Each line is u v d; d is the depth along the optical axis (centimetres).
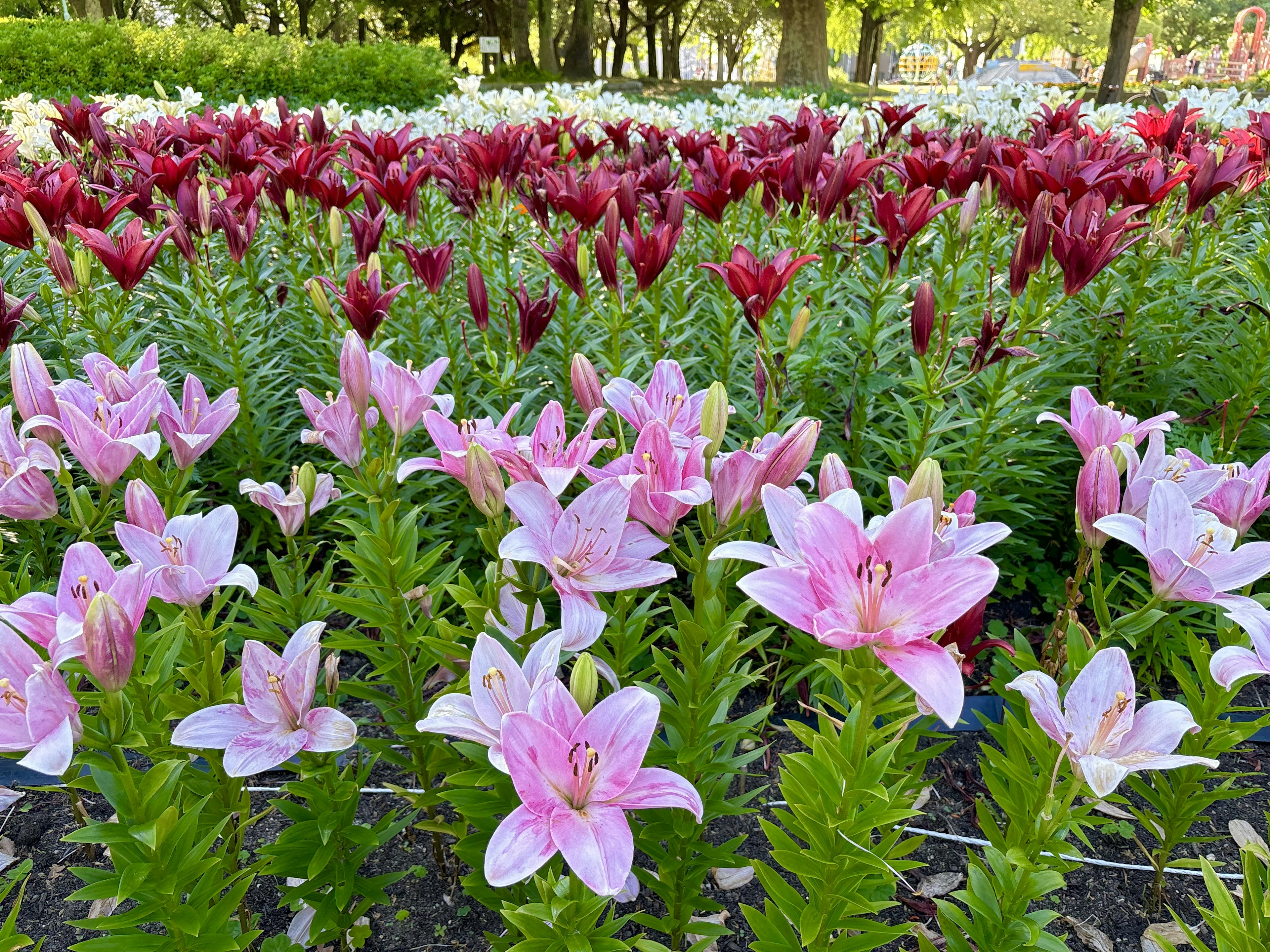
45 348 455
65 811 313
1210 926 184
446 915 272
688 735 221
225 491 450
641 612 233
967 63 7038
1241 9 8200
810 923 187
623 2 4491
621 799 154
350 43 1855
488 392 452
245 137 612
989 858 199
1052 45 7188
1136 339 462
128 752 332
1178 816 262
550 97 960
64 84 1550
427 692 362
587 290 429
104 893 183
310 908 246
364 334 330
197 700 221
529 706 158
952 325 421
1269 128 552
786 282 310
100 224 427
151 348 248
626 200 424
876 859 174
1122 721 165
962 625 208
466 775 192
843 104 1599
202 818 225
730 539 236
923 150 674
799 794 186
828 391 456
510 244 493
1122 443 216
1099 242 334
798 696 357
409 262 411
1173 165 534
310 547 421
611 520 180
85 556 169
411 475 405
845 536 151
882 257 505
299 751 197
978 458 382
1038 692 161
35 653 162
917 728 244
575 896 177
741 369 460
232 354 429
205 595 193
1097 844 306
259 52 1697
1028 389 413
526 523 181
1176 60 7656
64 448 399
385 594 233
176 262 510
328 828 219
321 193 487
